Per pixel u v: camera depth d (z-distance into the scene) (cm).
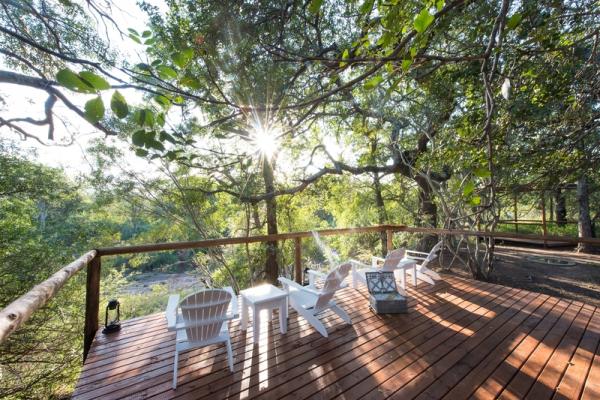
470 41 252
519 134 418
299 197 1091
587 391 204
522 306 361
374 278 379
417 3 123
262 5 297
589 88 324
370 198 1202
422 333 294
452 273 702
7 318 95
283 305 297
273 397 205
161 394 209
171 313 250
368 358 250
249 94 230
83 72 76
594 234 1070
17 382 574
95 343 282
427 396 202
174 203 907
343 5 345
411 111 656
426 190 873
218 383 221
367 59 138
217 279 960
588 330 295
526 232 1288
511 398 199
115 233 996
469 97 469
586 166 423
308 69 270
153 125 106
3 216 668
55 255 716
